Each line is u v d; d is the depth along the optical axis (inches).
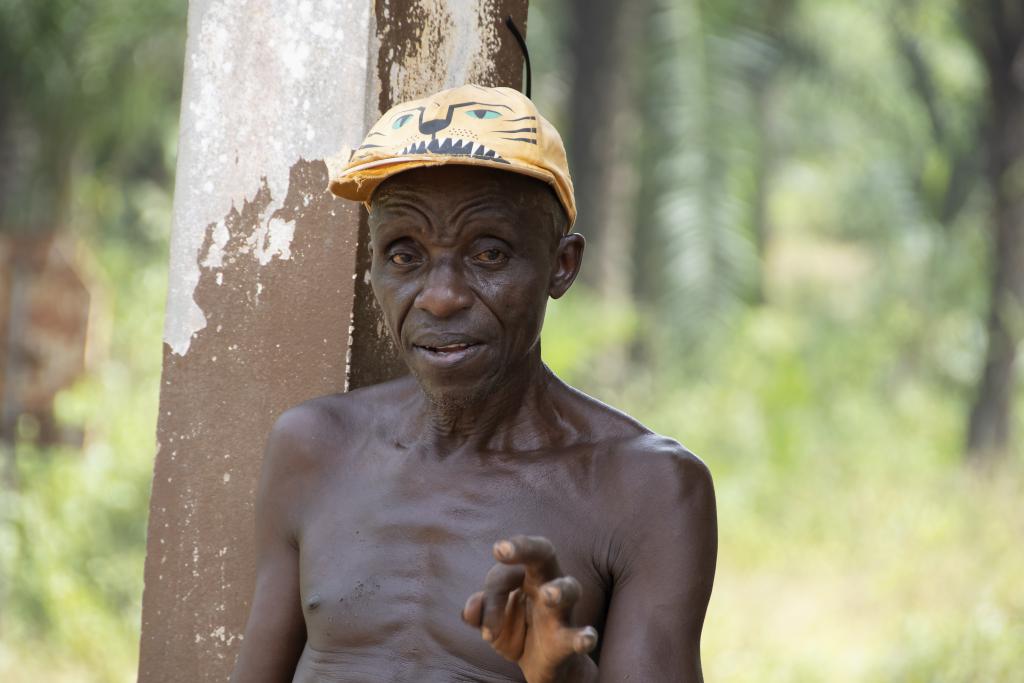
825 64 793.6
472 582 112.7
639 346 716.0
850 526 545.6
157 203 759.1
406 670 112.8
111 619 374.3
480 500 115.3
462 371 110.3
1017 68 638.5
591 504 114.1
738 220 566.9
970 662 375.6
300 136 141.5
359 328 140.5
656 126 571.5
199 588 146.3
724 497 578.9
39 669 353.7
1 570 378.6
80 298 415.5
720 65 552.1
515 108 110.6
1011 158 642.8
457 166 108.9
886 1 749.3
